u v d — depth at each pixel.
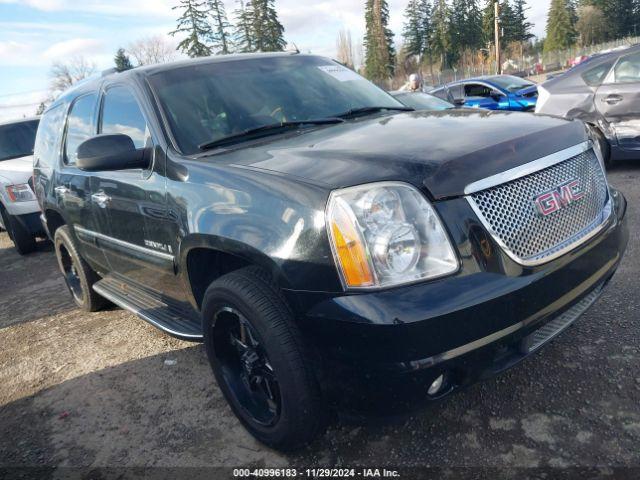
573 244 2.20
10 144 8.41
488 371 1.97
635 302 3.25
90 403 3.12
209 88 3.10
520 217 2.05
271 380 2.30
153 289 3.32
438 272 1.88
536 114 2.71
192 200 2.45
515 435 2.30
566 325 2.28
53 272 6.27
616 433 2.21
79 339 4.08
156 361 3.50
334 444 2.42
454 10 61.16
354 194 1.91
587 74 6.57
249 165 2.35
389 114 3.18
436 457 2.25
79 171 3.69
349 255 1.87
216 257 2.61
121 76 3.37
